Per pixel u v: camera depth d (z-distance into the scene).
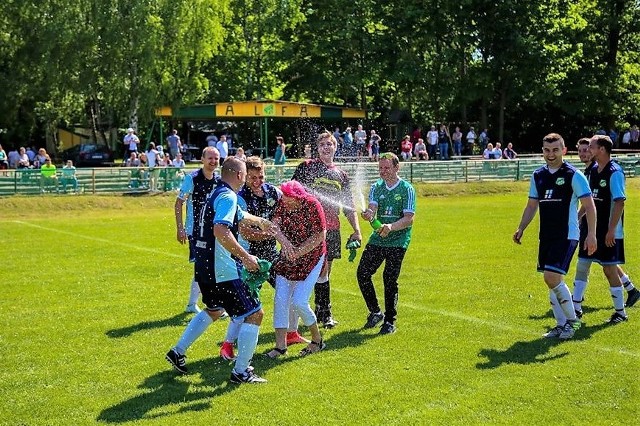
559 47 41.59
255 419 5.51
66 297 9.77
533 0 41.44
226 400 5.91
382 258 7.95
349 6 43.69
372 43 42.78
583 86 44.03
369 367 6.70
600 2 45.81
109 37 36.78
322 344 7.25
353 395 5.98
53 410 5.73
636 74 45.91
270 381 6.36
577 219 7.51
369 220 7.66
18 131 42.22
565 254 7.47
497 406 5.71
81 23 36.75
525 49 40.72
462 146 42.78
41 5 36.81
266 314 8.85
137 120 39.25
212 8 40.34
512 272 11.31
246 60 48.25
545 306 9.02
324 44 44.31
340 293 9.95
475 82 41.91
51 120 42.28
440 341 7.49
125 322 8.44
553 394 5.95
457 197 27.09
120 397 6.00
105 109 44.81
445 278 10.83
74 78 37.75
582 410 5.62
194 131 43.62
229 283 6.25
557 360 6.84
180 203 8.58
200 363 6.89
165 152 38.00
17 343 7.56
